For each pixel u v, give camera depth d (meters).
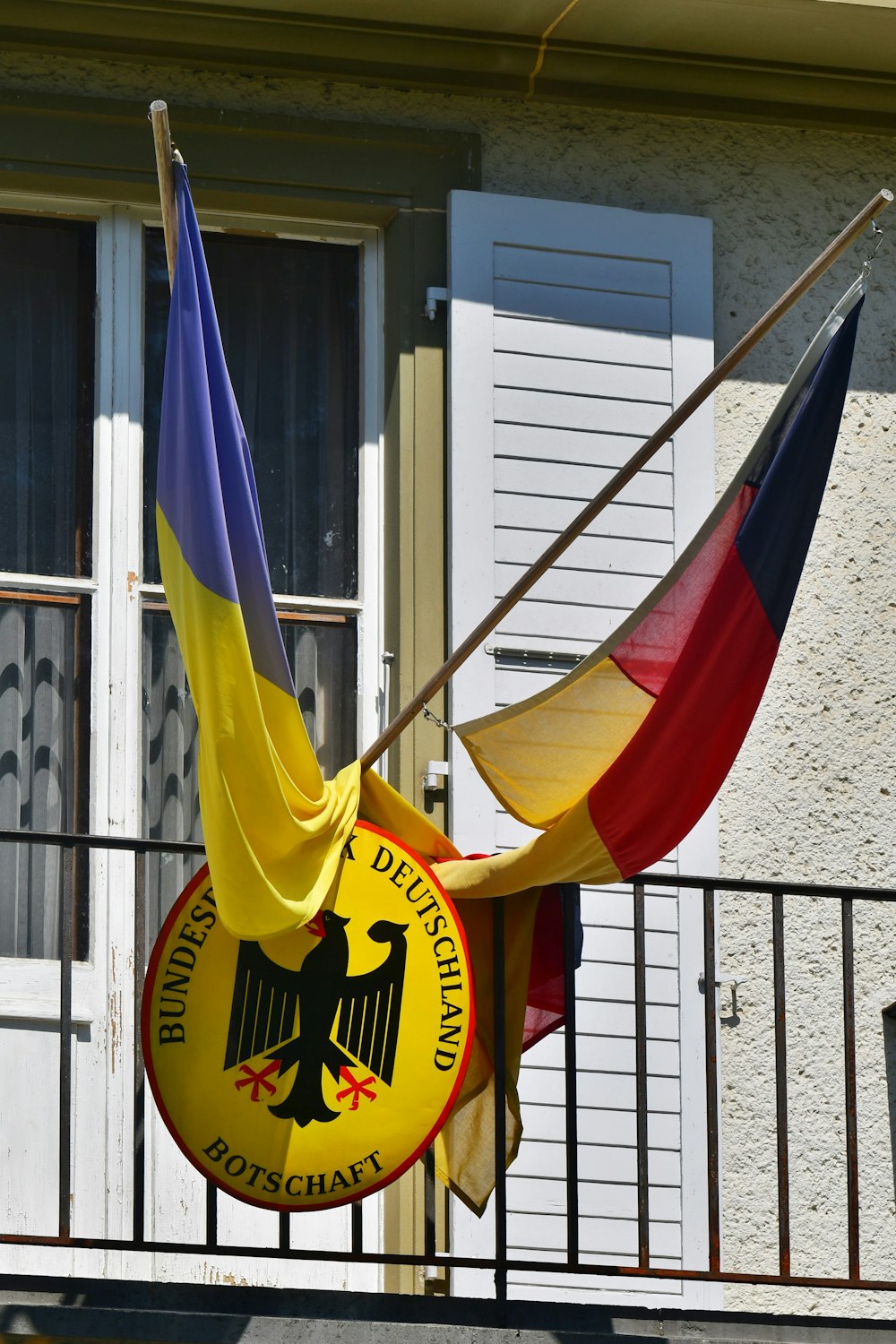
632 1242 10.91
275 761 9.04
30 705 11.07
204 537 8.97
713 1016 10.06
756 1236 11.17
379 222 11.87
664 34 11.91
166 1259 10.70
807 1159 11.30
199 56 11.67
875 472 12.12
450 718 11.24
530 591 11.41
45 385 11.41
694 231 11.98
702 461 11.73
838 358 9.66
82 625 11.20
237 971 9.42
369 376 11.76
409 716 9.98
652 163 12.21
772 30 11.91
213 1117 9.30
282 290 11.80
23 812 10.96
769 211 12.30
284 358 11.73
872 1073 11.45
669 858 11.38
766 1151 11.24
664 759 9.56
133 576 11.27
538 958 10.17
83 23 11.50
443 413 11.61
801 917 11.53
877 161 12.49
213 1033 9.38
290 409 11.69
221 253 11.80
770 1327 9.72
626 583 11.54
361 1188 9.30
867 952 11.57
